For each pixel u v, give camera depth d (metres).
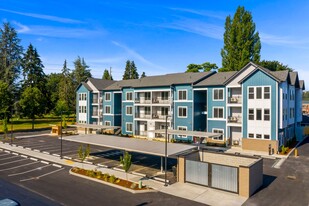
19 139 44.03
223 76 39.94
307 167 24.42
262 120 32.44
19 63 73.44
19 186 19.59
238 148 34.25
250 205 15.77
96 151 33.09
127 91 48.31
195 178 19.42
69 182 20.61
